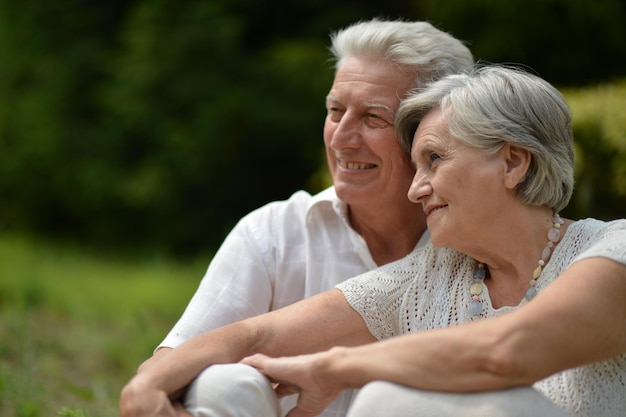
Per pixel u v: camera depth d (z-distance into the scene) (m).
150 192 11.87
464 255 2.96
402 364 2.45
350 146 3.26
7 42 13.12
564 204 2.82
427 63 3.26
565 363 2.40
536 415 2.35
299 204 3.54
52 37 13.03
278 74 11.74
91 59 12.77
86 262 11.38
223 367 2.67
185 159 11.79
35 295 8.49
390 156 3.23
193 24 11.67
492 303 2.85
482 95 2.73
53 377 5.68
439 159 2.78
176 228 12.26
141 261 11.76
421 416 2.39
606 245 2.51
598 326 2.41
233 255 3.40
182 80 11.82
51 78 12.88
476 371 2.39
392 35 3.25
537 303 2.42
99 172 12.52
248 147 11.98
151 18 11.79
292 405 3.29
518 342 2.36
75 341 6.72
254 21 12.34
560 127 2.78
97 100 12.77
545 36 9.15
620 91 6.11
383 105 3.21
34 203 13.27
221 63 11.83
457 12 9.36
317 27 11.98
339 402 3.24
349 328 2.96
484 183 2.71
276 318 2.93
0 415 4.73
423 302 2.96
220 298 3.29
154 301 8.67
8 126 13.12
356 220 3.45
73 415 3.85
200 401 2.61
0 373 5.07
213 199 12.17
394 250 3.44
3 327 6.82
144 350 6.48
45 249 12.04
